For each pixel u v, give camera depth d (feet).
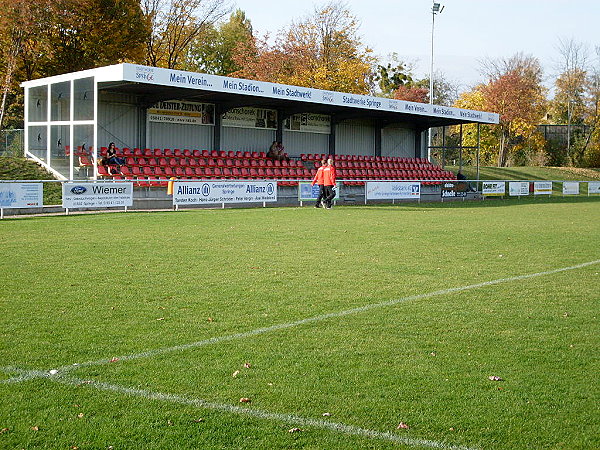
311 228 59.77
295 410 17.12
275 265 38.96
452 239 53.52
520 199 129.90
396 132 138.21
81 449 14.83
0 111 121.80
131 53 146.00
